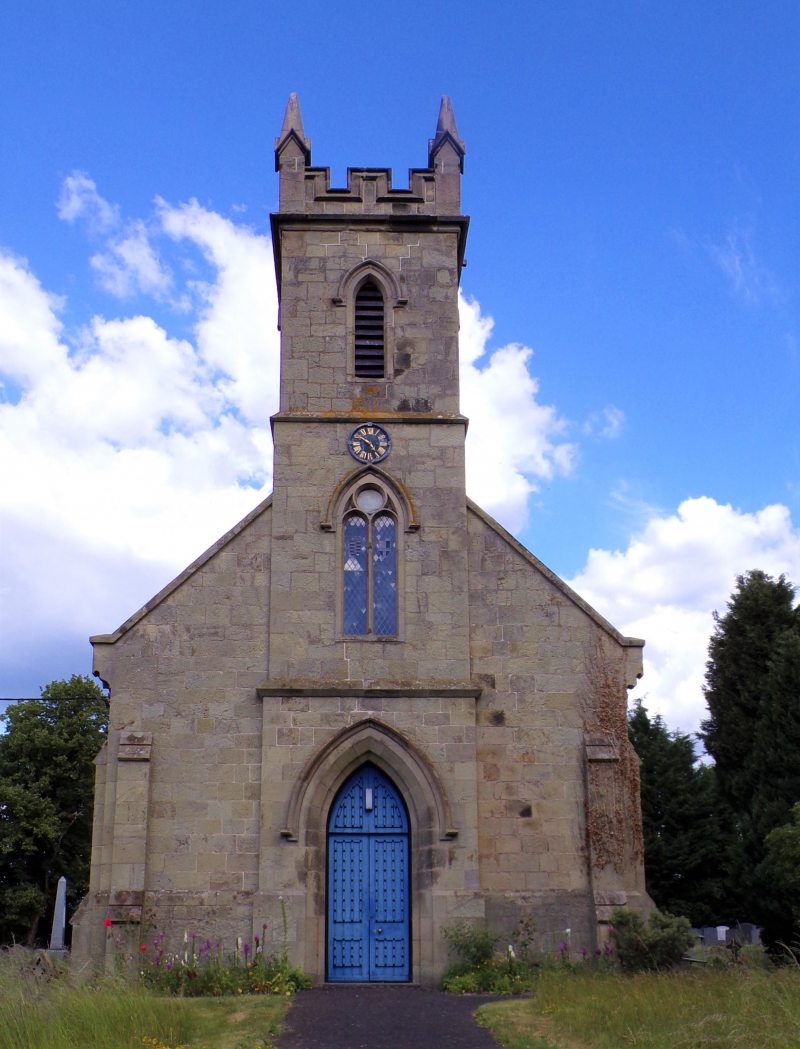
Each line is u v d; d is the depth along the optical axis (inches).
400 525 1003.3
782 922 1081.4
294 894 898.1
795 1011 602.2
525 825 940.0
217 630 969.5
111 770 932.6
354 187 1098.7
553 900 922.1
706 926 1940.2
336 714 945.5
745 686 1593.3
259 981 850.1
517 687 971.3
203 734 944.3
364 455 1021.2
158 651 961.5
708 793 2036.2
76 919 887.7
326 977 910.4
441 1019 711.1
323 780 930.1
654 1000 669.9
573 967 877.8
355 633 978.1
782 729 1171.9
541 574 1000.2
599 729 962.1
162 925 896.9
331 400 1040.2
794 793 1143.0
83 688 2313.0
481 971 870.4
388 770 948.0
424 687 951.6
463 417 1035.9
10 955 747.4
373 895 930.1
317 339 1057.5
